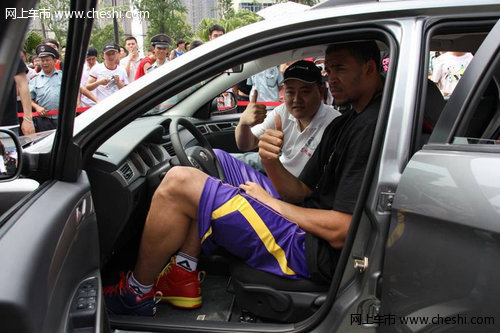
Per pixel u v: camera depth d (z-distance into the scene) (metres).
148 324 1.41
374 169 1.17
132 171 1.71
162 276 1.71
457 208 0.91
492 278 0.83
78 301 0.97
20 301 0.68
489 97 1.29
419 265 0.99
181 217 1.54
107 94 4.70
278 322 1.52
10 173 0.95
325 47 2.03
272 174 1.75
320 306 1.42
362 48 1.49
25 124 2.17
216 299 1.80
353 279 1.23
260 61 2.69
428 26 1.19
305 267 1.46
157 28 12.29
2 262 0.72
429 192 0.99
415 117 1.14
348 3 1.28
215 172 2.07
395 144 1.14
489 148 0.94
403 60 1.17
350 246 1.23
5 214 0.86
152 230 1.55
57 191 1.02
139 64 5.18
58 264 0.88
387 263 1.09
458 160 0.96
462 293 0.89
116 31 4.69
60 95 0.96
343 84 1.53
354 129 1.40
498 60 1.02
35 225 0.83
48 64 2.08
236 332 1.35
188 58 1.35
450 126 1.06
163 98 1.38
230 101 3.50
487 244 0.84
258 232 1.44
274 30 1.31
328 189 1.59
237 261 1.56
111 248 1.65
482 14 1.17
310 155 2.29
